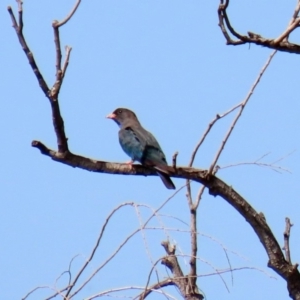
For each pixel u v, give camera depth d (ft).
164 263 44.45
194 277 40.65
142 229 37.14
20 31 36.63
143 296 36.14
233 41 41.27
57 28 37.04
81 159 41.83
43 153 40.63
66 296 36.81
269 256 44.09
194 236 45.29
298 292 43.88
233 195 43.42
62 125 39.47
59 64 37.65
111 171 43.11
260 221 43.86
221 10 40.57
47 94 38.01
